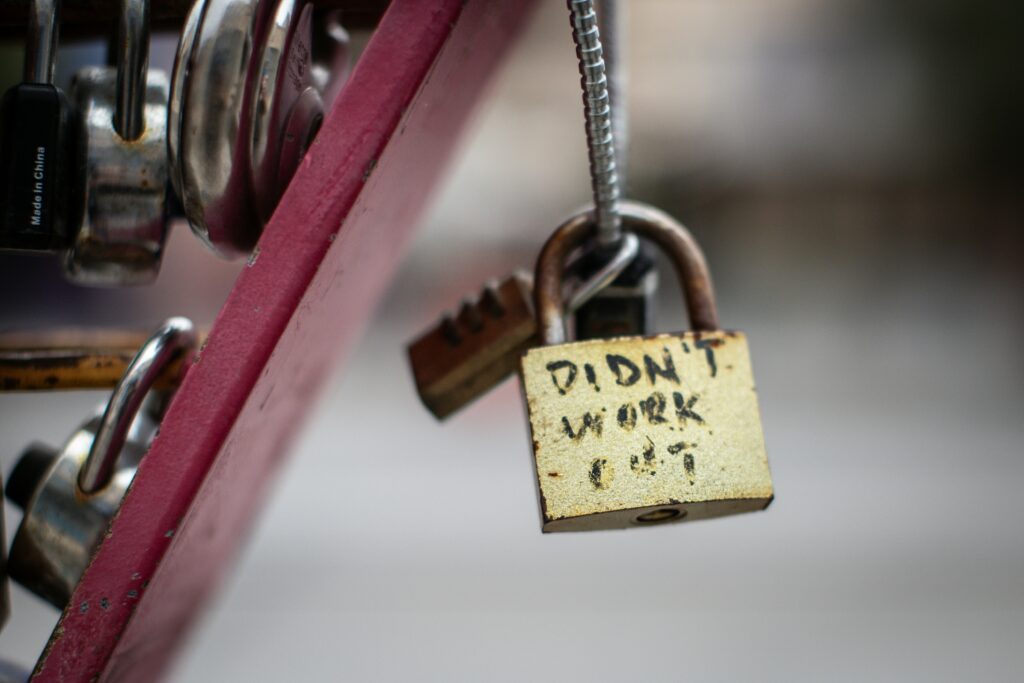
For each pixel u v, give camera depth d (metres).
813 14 3.50
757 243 3.66
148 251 0.28
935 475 1.76
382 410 2.44
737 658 1.00
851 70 3.56
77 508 0.29
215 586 0.36
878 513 1.50
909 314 3.55
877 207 3.65
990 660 0.99
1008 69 3.55
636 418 0.29
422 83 0.26
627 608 1.13
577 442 0.29
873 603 1.14
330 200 0.26
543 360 0.29
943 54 3.56
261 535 1.43
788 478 1.76
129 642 0.27
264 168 0.27
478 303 0.33
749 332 3.46
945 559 1.29
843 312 3.59
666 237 0.32
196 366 0.26
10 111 0.28
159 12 0.30
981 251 3.65
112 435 0.28
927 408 2.47
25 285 2.78
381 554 1.34
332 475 1.81
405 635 1.07
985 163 3.64
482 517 1.52
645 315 0.32
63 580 0.29
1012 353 3.11
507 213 3.37
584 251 0.32
